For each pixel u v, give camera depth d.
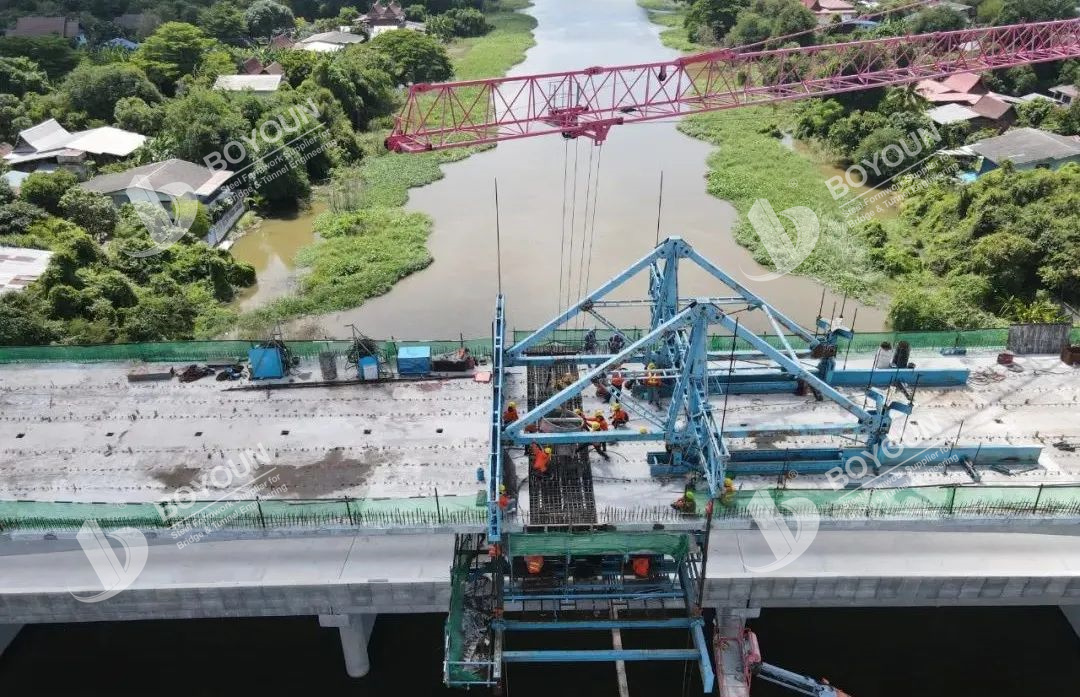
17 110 82.44
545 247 65.56
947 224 64.75
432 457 31.88
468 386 36.25
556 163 86.75
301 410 34.88
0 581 27.30
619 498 29.39
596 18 167.88
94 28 115.88
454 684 25.45
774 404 34.91
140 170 69.06
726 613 28.92
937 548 28.58
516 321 54.69
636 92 112.19
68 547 28.83
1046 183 60.81
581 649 30.81
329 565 27.95
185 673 30.64
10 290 47.41
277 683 30.25
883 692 29.50
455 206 75.00
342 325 54.56
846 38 112.31
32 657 31.42
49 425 34.19
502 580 26.88
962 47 74.88
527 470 30.81
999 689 29.70
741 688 27.89
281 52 103.50
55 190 61.50
